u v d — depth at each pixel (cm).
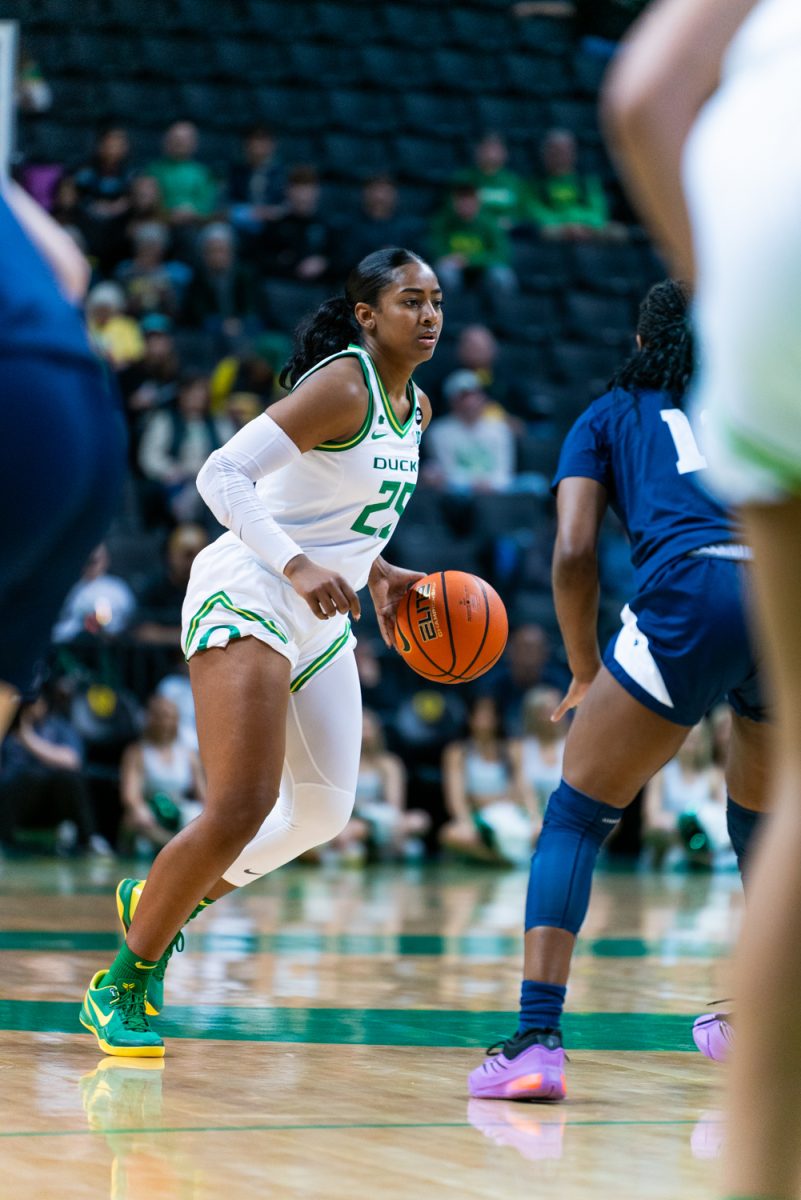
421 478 2705
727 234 279
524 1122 618
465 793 2444
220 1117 612
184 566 2456
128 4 3494
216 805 725
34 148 3216
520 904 1711
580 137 3603
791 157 271
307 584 707
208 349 2836
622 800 684
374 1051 775
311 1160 543
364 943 1274
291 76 3481
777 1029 290
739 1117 292
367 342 771
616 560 2662
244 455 729
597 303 3256
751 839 734
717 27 287
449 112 3556
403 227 3161
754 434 286
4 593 391
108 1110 619
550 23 3762
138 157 3278
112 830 2427
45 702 2308
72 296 427
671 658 662
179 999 931
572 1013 922
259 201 3178
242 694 723
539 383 3059
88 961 1105
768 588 299
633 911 1661
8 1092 651
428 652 787
